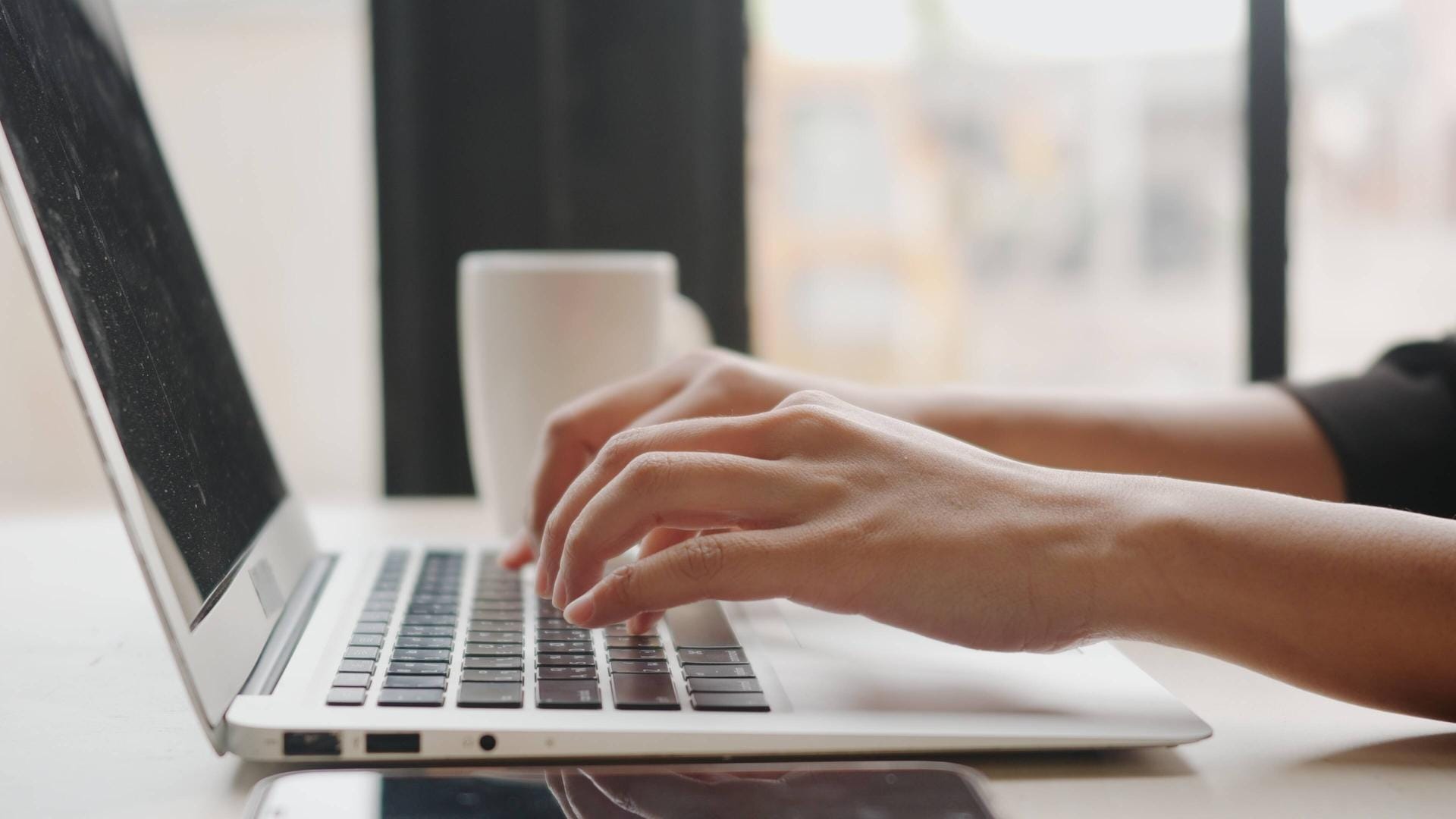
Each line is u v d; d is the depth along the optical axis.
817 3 1.43
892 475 0.47
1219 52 1.53
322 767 0.39
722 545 0.45
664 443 0.49
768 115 1.35
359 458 1.60
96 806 0.38
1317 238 1.53
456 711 0.40
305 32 1.54
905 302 1.55
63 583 0.74
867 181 1.49
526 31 1.26
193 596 0.41
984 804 0.35
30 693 0.50
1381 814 0.37
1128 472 0.73
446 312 1.28
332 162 1.56
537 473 0.65
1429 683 0.42
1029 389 0.77
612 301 0.86
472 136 1.27
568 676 0.44
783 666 0.47
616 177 1.29
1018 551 0.45
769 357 1.40
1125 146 1.58
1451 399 0.75
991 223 1.60
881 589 0.45
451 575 0.65
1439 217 1.53
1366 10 1.44
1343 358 1.57
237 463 0.59
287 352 1.59
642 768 0.38
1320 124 1.47
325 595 0.59
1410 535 0.44
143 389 0.44
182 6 1.53
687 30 1.28
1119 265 1.63
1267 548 0.44
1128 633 0.45
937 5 1.49
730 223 1.31
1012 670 0.47
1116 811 0.37
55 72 0.47
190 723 0.46
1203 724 0.42
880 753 0.40
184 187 1.56
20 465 1.60
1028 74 1.54
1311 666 0.43
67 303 0.38
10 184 0.36
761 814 0.34
